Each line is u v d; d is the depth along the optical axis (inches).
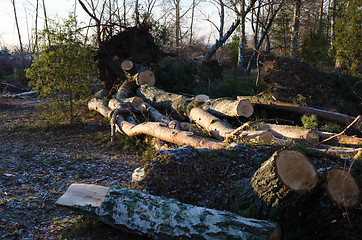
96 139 413.1
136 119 424.2
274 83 438.6
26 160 325.1
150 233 145.0
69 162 319.0
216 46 751.1
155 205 152.3
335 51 646.5
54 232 170.2
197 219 140.3
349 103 414.9
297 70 434.6
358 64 605.3
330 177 141.3
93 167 306.3
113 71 576.1
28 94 861.2
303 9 857.5
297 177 142.3
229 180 201.2
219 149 237.5
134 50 581.0
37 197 223.3
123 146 379.6
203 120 347.6
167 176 199.6
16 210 194.9
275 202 146.2
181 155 216.4
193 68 583.8
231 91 518.6
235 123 380.8
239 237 130.3
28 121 525.7
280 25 884.0
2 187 241.4
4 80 1034.1
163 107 453.7
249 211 157.2
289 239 145.8
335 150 252.8
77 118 516.4
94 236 160.7
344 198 136.2
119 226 155.2
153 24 604.7
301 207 146.1
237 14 712.4
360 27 595.8
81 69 470.3
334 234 147.6
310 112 375.9
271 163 147.9
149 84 513.3
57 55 455.8
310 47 682.8
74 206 165.9
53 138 422.9
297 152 146.6
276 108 389.7
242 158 224.5
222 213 142.9
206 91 529.0
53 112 498.3
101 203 161.9
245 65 961.5
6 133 449.4
